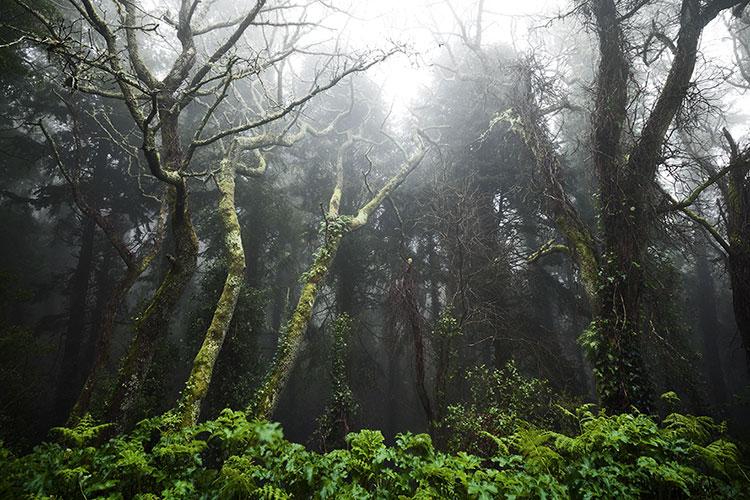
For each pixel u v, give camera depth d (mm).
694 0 7613
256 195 16422
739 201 8336
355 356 15109
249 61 7172
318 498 2996
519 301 12180
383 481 3326
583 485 3359
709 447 3873
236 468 3236
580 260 8375
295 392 18375
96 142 15406
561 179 9359
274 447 3285
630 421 4129
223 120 16594
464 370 11789
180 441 3664
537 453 3648
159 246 10625
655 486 3598
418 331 9312
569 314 15484
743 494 3562
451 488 3131
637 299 7266
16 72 9633
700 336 19344
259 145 12312
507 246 12055
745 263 8070
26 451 9664
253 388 12039
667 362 10812
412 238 16219
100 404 9773
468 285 10719
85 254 15375
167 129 8203
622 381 6688
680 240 8844
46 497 2867
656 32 8227
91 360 15227
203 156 15992
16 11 9297
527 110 9836
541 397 8570
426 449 3490
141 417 9914
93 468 3365
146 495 3037
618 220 7637
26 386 11102
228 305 8594
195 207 15531
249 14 7934
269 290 16344
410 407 17625
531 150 9781
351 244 15375
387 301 11914
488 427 7625
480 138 13008
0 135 15547
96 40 12898
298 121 15594
